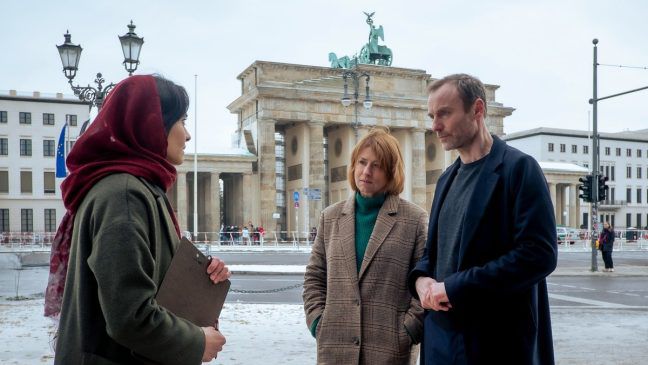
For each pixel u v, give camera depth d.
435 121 3.45
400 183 4.18
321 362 3.93
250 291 17.00
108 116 2.51
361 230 4.12
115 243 2.20
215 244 55.12
